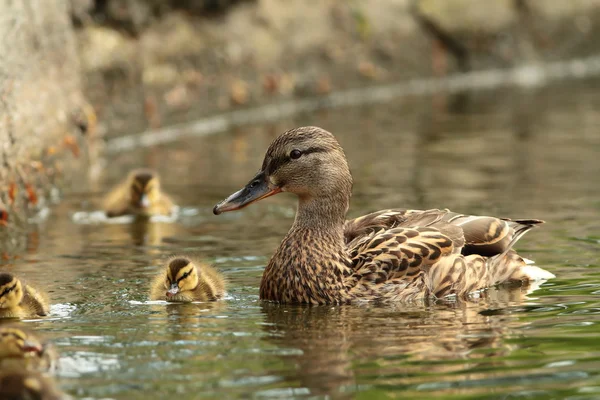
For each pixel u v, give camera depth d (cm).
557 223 1354
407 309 966
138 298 1013
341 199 1045
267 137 2278
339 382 734
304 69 2869
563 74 3528
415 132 2336
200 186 1703
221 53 2592
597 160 1900
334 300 996
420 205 1502
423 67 3275
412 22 3309
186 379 742
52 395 700
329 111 2722
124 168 1911
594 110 2666
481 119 2545
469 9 3438
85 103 1945
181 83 2450
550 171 1791
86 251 1242
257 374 754
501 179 1720
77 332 879
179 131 2386
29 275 1111
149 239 1320
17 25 1562
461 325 894
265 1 2823
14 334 772
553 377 741
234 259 1191
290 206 1558
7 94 1439
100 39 2258
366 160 1945
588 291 1016
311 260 1008
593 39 3812
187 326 901
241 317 939
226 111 2552
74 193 1675
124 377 747
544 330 869
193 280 1006
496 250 1070
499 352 804
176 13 2511
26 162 1491
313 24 2947
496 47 3509
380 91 3077
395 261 1009
